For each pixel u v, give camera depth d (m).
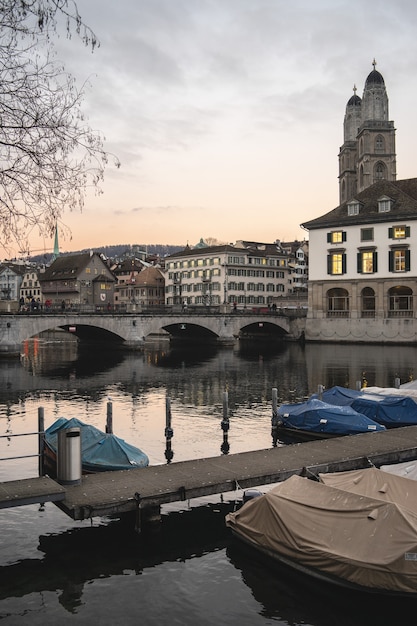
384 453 19.41
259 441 25.27
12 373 51.22
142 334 77.12
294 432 25.83
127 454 18.27
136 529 14.54
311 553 11.91
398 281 83.75
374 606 11.29
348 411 25.20
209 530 15.02
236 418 30.56
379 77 130.50
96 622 10.84
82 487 15.15
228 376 49.25
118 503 14.09
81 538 14.49
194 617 11.05
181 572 12.77
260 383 44.75
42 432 18.62
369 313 87.19
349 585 11.37
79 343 91.81
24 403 35.41
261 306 132.25
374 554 11.15
